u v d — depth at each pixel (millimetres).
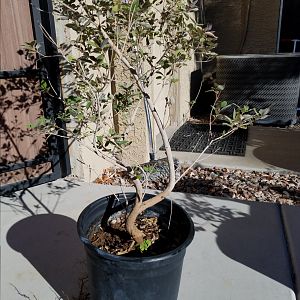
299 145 4133
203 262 1920
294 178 3221
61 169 3031
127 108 1942
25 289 1757
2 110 2664
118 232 1568
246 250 2020
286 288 1725
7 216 2434
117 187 2877
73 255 2012
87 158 3037
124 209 1674
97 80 1727
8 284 1794
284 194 2871
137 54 1650
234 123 1478
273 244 2072
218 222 2314
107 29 1486
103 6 1296
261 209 2486
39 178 2918
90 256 1333
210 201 2617
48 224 2326
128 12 1313
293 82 4805
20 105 2717
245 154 3826
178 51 1626
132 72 1368
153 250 1452
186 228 1450
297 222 2275
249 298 1664
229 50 6586
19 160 2836
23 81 2686
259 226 2266
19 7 2537
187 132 4711
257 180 3176
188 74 5406
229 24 6434
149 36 1792
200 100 6234
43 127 1615
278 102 4867
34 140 2859
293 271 1843
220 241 2105
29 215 2443
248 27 6355
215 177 3246
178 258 1313
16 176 2857
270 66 4738
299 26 6207
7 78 2611
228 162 3576
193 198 2664
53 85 2744
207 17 6480
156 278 1303
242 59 4820
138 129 3268
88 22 1347
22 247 2086
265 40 6340
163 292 1361
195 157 3715
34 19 2574
